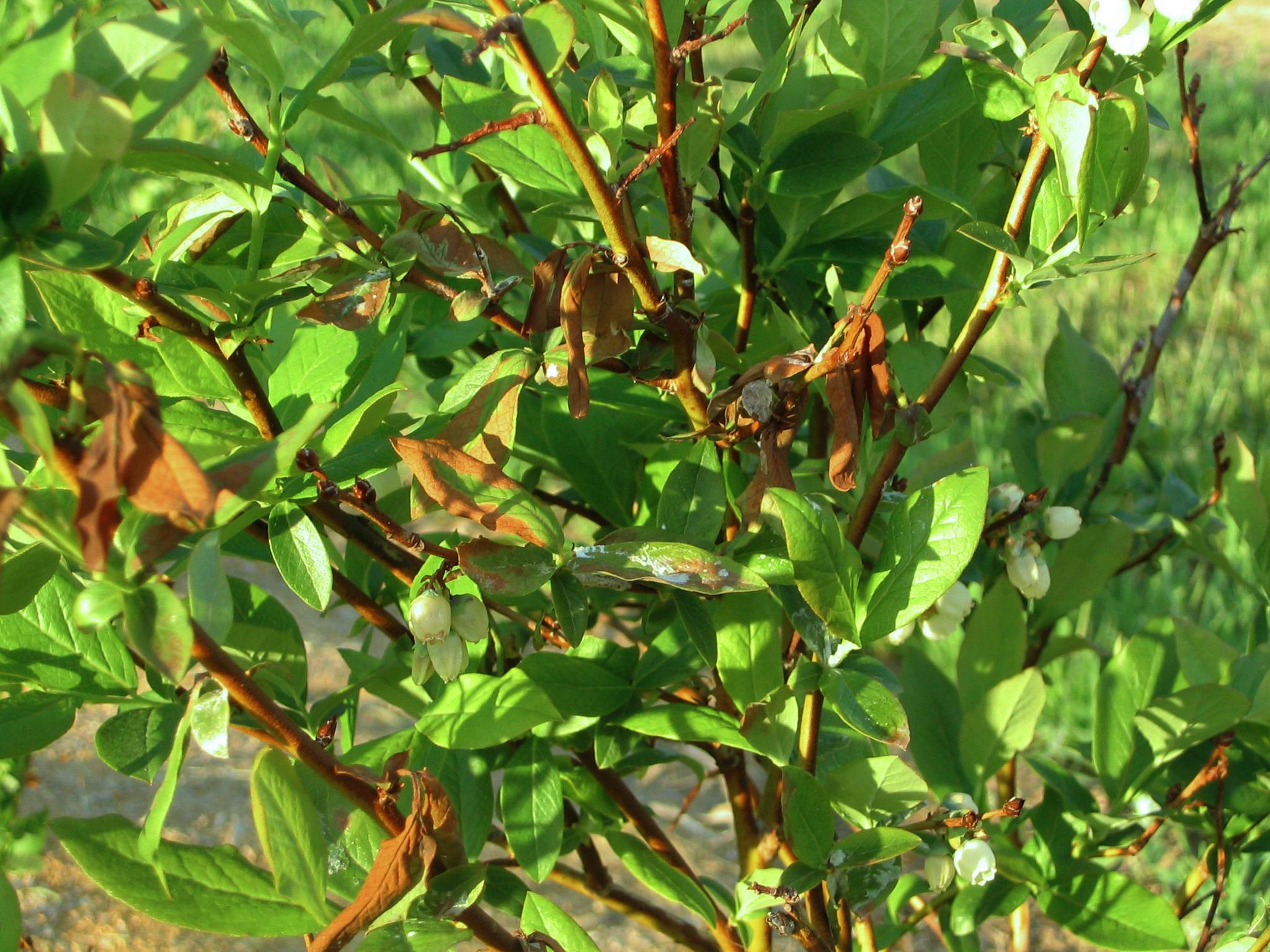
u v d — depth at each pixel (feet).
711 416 1.14
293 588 1.06
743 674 1.19
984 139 1.36
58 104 0.78
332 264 1.10
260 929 1.06
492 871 1.25
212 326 1.06
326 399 1.15
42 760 2.26
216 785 2.27
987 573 1.57
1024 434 1.59
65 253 0.83
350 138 4.50
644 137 1.26
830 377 1.04
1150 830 1.49
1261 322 3.93
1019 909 1.80
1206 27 7.06
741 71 1.29
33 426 0.76
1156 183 1.13
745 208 1.26
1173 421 3.43
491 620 1.28
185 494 0.77
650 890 2.17
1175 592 2.75
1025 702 1.43
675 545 1.06
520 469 1.58
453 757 1.25
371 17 0.98
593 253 1.03
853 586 1.09
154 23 0.81
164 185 1.73
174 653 0.84
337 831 1.12
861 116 1.26
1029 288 1.10
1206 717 1.39
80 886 1.99
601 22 1.30
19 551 0.98
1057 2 1.29
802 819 1.14
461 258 1.12
